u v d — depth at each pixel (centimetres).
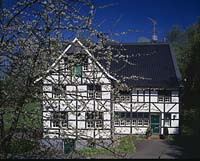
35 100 442
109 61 518
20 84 431
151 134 2248
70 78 466
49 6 426
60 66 454
